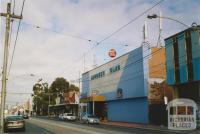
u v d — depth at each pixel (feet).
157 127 124.67
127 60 171.94
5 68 72.08
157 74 155.74
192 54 115.96
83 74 251.80
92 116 172.45
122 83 177.47
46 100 403.54
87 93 240.32
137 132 97.45
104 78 205.87
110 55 198.18
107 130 107.76
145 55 155.84
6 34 72.28
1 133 71.00
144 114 153.17
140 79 157.07
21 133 98.94
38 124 156.25
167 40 131.34
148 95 152.35
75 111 274.77
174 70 126.21
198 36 112.88
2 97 72.02
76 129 114.83
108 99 197.67
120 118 180.55
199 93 114.11
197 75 112.98
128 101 171.01
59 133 95.91
